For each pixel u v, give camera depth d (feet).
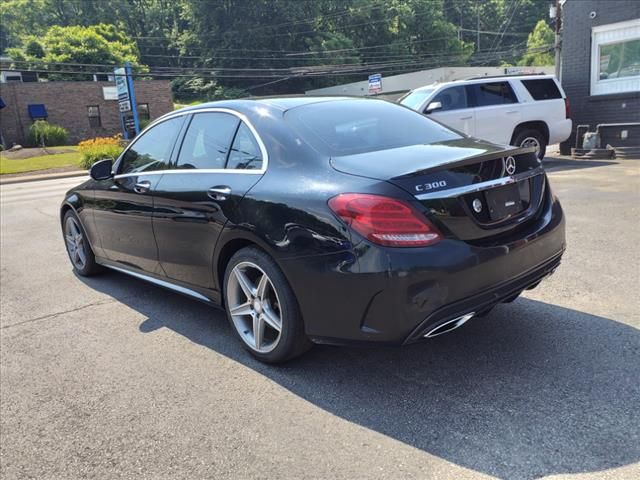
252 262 11.17
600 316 12.96
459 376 10.69
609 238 19.38
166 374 11.69
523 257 10.55
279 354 11.20
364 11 260.83
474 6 314.96
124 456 8.95
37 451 9.27
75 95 136.56
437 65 255.09
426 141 12.03
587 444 8.35
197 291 13.39
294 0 262.06
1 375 12.15
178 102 256.93
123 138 114.62
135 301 16.56
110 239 16.52
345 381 10.85
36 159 98.68
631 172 33.45
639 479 7.54
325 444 8.86
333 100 13.39
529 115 37.78
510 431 8.81
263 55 259.39
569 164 39.86
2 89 128.88
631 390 9.74
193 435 9.38
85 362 12.53
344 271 9.47
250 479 8.15
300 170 10.72
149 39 284.20
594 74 43.50
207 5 262.26
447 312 9.45
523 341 11.96
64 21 290.76
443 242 9.38
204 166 12.94
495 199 10.42
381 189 9.37
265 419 9.71
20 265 21.83
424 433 8.95
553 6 49.73
